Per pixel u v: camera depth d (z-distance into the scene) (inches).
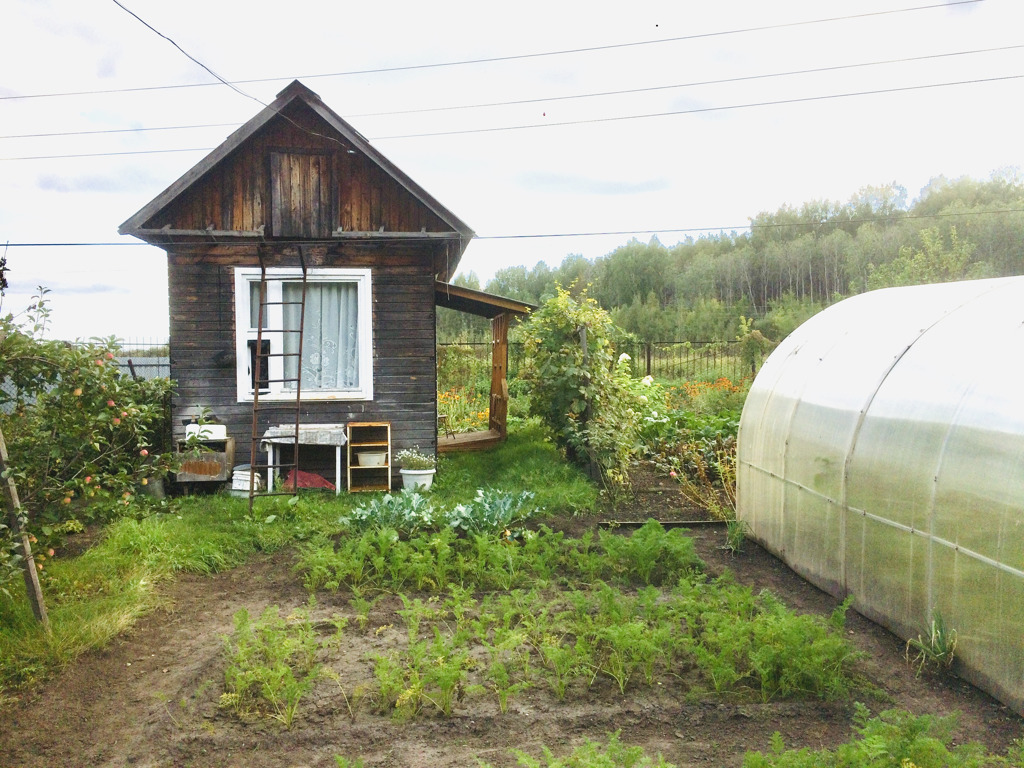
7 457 198.8
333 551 280.8
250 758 146.8
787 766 125.7
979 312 209.3
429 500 320.5
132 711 166.2
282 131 386.0
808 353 288.0
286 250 388.5
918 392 203.8
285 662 187.0
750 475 312.7
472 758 145.5
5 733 156.6
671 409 541.0
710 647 191.6
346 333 403.5
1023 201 1573.6
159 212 377.7
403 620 219.5
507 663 184.9
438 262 464.1
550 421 425.1
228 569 269.7
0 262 196.4
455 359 712.4
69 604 220.1
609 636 180.7
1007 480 159.3
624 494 373.4
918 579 191.2
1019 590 154.8
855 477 222.1
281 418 391.5
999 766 135.2
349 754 147.9
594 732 155.9
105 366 210.1
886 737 131.0
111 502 219.3
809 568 254.2
